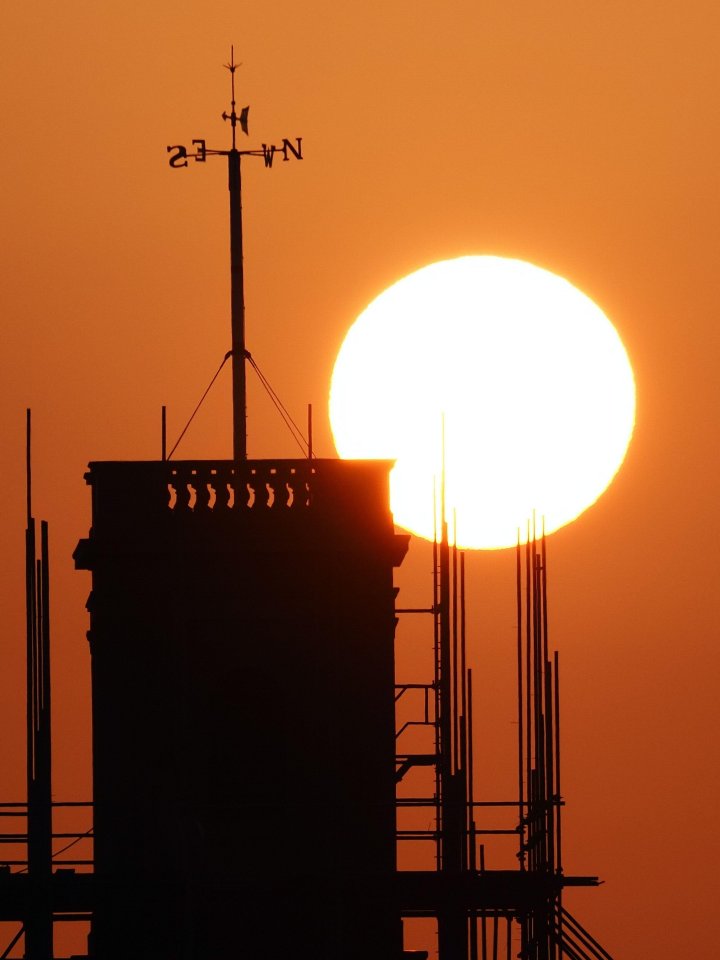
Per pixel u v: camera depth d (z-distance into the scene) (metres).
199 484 175.12
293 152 193.75
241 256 189.38
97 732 172.25
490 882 168.00
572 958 171.25
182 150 192.88
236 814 170.88
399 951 167.88
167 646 173.25
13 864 166.12
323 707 173.38
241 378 186.88
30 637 163.75
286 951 168.75
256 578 174.38
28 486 163.38
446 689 168.38
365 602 174.75
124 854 170.62
